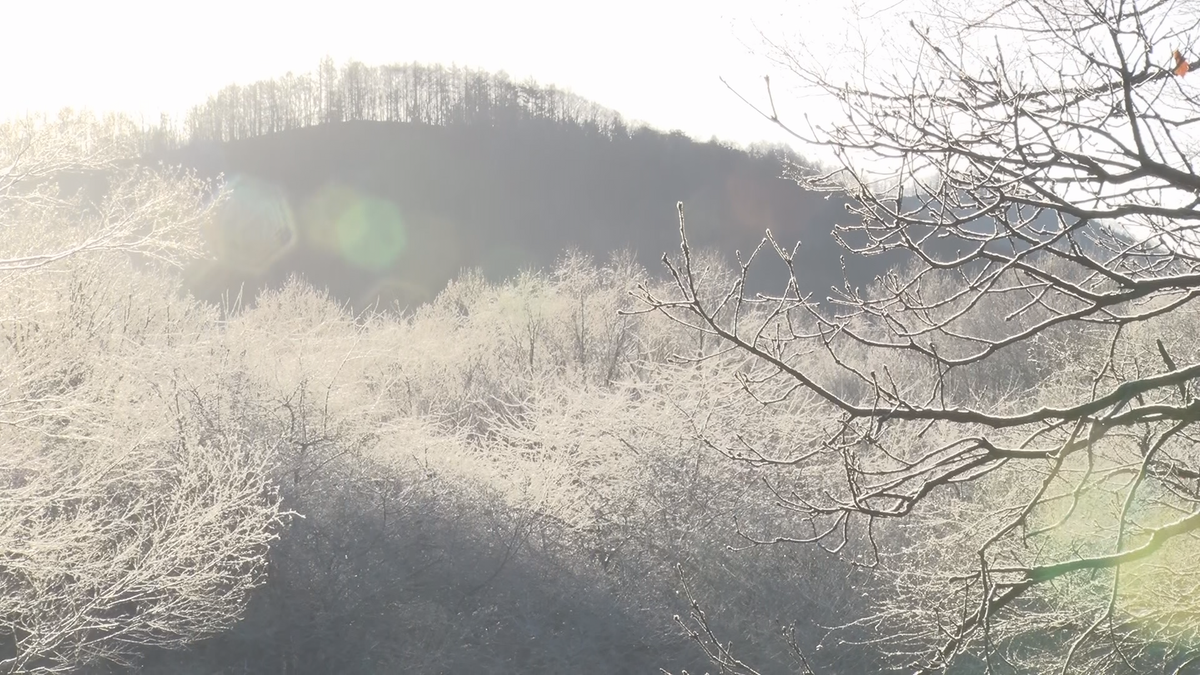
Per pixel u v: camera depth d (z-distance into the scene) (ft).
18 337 38.52
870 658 49.67
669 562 56.65
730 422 57.11
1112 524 31.99
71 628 42.01
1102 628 27.02
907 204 16.75
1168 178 14.58
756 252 16.55
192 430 49.39
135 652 44.62
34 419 39.04
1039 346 51.49
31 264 37.42
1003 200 15.28
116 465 43.37
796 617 51.78
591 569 57.36
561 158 251.19
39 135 36.40
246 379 56.03
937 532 47.11
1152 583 28.81
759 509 54.70
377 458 57.52
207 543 44.06
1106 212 14.85
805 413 56.95
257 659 51.01
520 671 53.26
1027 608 37.86
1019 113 14.80
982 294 16.72
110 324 54.03
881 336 55.16
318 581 52.49
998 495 40.47
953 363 16.55
